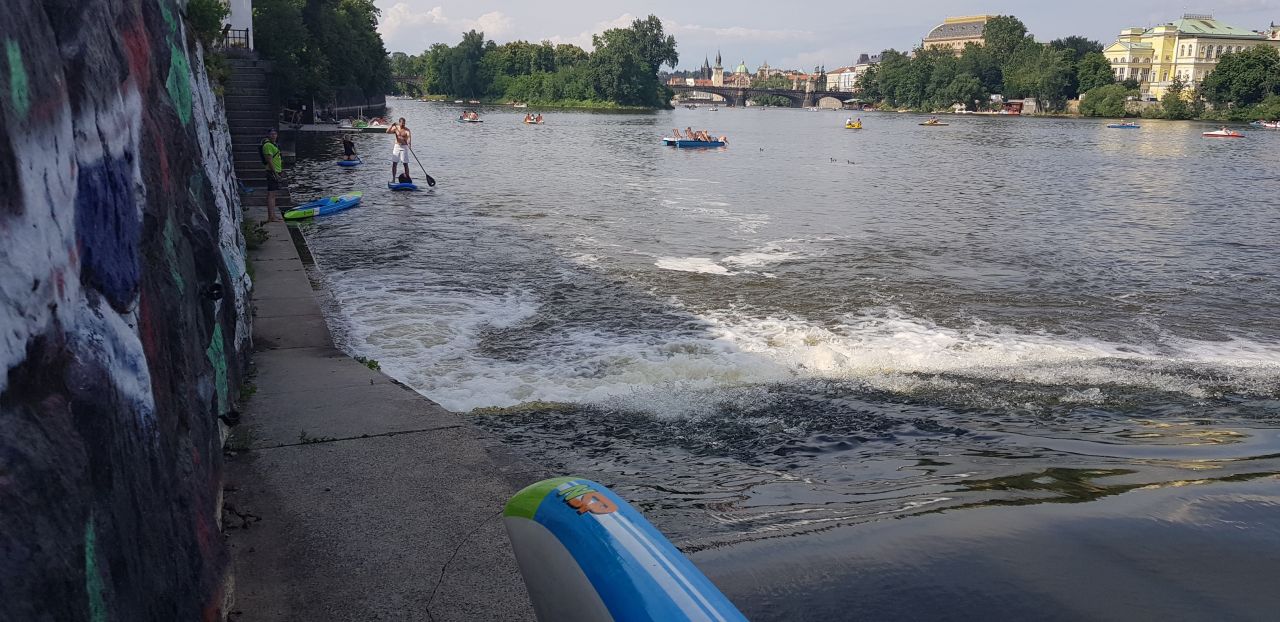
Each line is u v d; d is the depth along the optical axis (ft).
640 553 8.01
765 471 19.54
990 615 13.05
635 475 18.94
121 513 6.44
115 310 7.02
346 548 13.52
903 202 79.05
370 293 36.76
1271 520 16.33
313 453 17.40
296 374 23.40
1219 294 41.37
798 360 28.66
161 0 14.33
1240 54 369.50
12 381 5.07
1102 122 373.40
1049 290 41.47
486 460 17.20
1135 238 59.36
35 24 5.73
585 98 474.49
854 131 272.31
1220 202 84.64
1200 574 14.30
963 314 36.04
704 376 26.94
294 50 141.49
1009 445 21.61
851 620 12.84
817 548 14.96
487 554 13.44
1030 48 515.50
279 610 11.75
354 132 163.84
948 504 17.17
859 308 36.55
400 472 16.52
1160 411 24.71
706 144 163.22
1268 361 30.07
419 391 24.81
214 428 13.04
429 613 11.84
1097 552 14.94
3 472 4.71
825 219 65.41
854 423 23.08
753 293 38.93
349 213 60.64
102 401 6.29
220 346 17.39
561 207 67.56
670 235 55.26
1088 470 19.53
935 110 525.75
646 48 499.51
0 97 5.06
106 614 5.78
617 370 27.14
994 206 77.46
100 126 7.10
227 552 10.32
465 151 132.05
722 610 7.52
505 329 31.71
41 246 5.61
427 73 530.68
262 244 43.96
